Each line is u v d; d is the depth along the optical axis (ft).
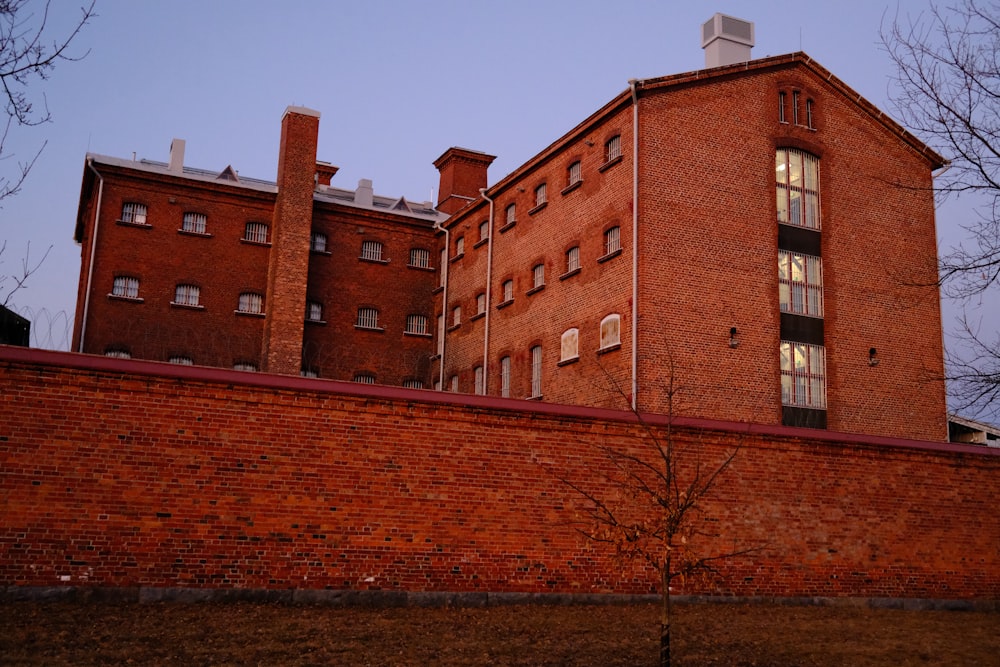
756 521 50.70
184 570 39.52
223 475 40.78
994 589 56.54
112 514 38.81
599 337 80.59
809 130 86.63
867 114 90.33
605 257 80.69
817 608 49.55
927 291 89.71
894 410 84.89
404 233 119.75
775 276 81.51
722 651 37.86
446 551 44.06
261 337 108.88
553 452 46.98
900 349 86.63
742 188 81.97
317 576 41.57
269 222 112.06
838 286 84.64
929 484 56.24
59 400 38.75
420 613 41.14
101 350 101.76
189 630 35.06
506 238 101.50
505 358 98.68
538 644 36.99
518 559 45.37
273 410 42.09
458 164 129.80
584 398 81.66
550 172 94.07
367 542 42.68
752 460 51.29
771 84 85.81
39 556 37.52
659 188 78.23
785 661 36.86
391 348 115.44
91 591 37.88
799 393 80.64
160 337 104.32
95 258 103.30
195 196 108.99
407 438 44.27
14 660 30.01
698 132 81.10
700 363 76.07
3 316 84.02
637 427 48.91
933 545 55.42
